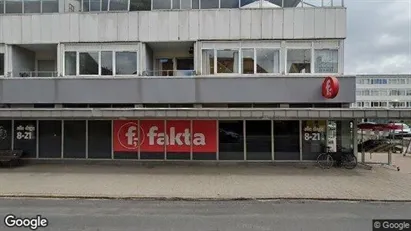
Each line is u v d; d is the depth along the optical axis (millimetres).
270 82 14633
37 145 16141
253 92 14664
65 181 12023
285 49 14844
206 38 14930
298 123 15492
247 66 14969
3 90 15211
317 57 14828
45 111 14047
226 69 15008
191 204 9234
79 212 8359
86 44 15359
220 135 15695
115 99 14977
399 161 17766
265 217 7906
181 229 6996
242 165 15383
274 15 14820
